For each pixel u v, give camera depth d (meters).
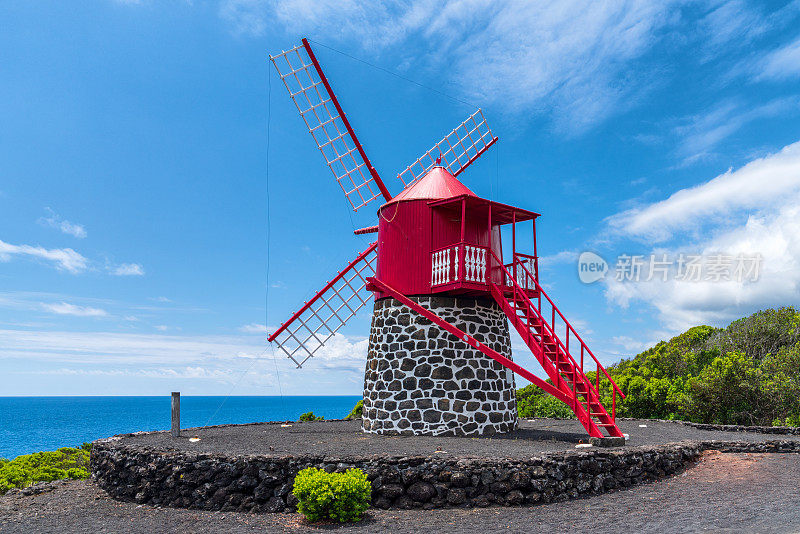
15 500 12.52
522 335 14.59
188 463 10.76
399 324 16.67
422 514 9.38
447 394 15.78
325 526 8.88
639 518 8.66
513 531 8.24
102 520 10.09
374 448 12.34
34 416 133.00
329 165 20.25
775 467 12.33
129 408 199.25
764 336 31.31
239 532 8.77
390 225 17.55
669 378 31.23
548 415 26.98
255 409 180.38
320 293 20.39
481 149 23.22
